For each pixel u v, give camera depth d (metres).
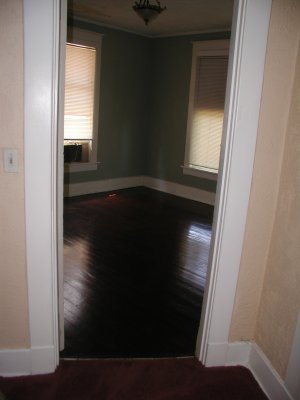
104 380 1.83
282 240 1.75
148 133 6.20
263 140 1.70
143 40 5.71
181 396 1.76
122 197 5.59
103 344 2.10
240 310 1.93
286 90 1.66
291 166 1.68
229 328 1.94
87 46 4.98
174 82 5.63
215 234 1.81
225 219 1.75
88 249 3.50
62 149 1.72
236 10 1.57
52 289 1.76
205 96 5.28
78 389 1.76
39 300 1.75
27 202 1.61
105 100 5.45
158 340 2.17
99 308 2.49
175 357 2.02
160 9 3.26
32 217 1.64
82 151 5.46
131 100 5.82
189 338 2.21
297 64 1.62
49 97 1.52
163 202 5.44
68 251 3.43
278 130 1.70
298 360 1.58
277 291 1.78
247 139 1.67
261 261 1.88
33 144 1.55
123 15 4.58
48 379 1.82
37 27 1.44
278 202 1.78
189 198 5.74
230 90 1.64
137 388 1.79
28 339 1.81
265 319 1.88
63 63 1.62
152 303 2.60
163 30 5.31
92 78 5.18
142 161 6.31
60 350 2.01
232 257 1.81
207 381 1.86
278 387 1.71
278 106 1.67
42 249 1.69
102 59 5.23
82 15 4.68
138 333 2.23
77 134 5.24
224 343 1.95
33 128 1.54
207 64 5.18
